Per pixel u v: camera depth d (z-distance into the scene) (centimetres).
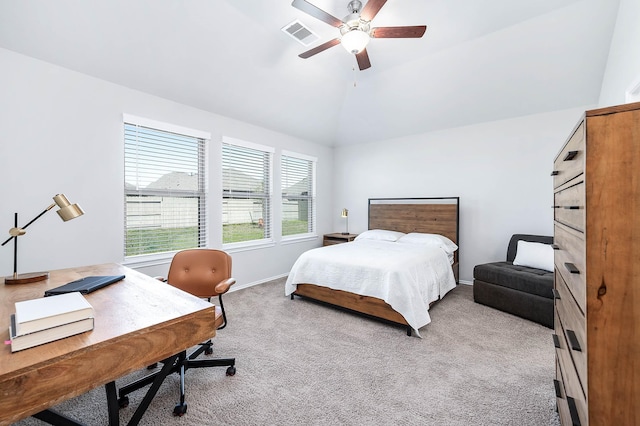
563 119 336
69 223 241
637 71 201
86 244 251
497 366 196
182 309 112
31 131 221
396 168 477
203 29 252
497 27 269
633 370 75
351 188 535
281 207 448
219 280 209
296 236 479
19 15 198
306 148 495
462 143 409
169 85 290
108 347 86
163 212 310
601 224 79
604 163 78
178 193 321
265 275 421
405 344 228
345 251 332
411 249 343
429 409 154
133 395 167
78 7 206
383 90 386
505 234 377
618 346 77
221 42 269
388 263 268
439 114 396
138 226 290
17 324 79
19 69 215
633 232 75
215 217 353
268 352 215
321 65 337
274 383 178
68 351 78
